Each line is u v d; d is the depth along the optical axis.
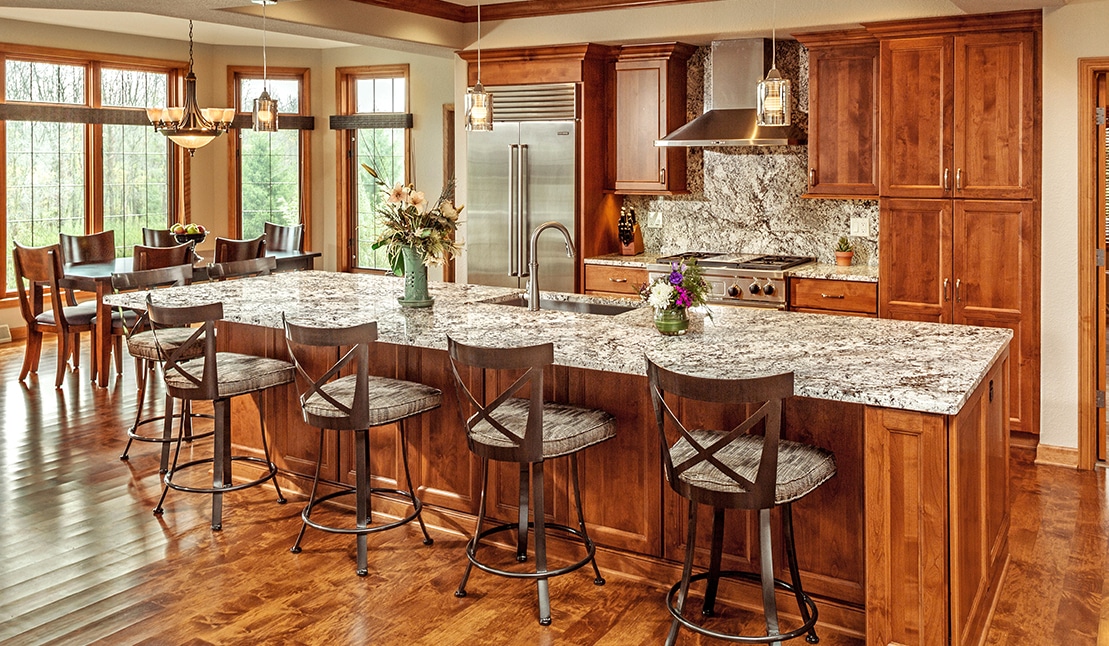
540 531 3.29
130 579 3.61
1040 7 4.89
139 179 9.17
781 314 4.27
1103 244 4.95
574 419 3.45
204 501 4.49
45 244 8.53
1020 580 3.64
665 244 7.08
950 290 5.39
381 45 6.65
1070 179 4.96
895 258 5.55
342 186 9.90
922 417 2.82
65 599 3.43
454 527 4.10
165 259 6.97
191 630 3.21
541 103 6.66
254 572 3.69
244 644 3.12
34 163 8.38
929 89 5.35
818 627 3.27
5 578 3.61
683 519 3.53
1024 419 5.24
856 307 5.74
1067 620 3.30
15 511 4.31
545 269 6.80
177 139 6.71
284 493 4.62
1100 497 4.58
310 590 3.53
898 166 5.48
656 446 3.55
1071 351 5.04
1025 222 5.14
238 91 9.65
